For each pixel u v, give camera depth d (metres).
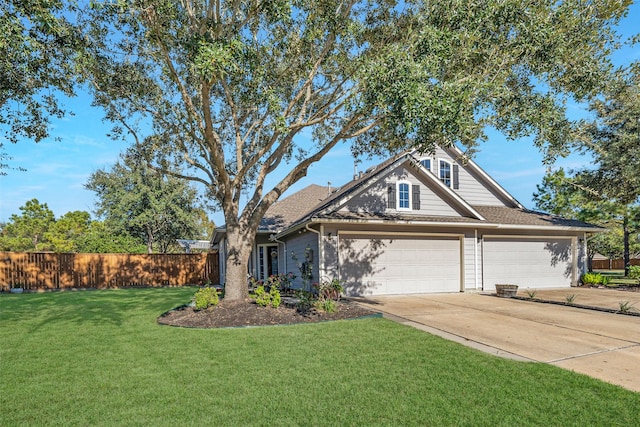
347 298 12.91
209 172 11.16
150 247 30.97
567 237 17.28
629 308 10.04
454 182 18.09
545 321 8.70
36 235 39.50
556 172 25.67
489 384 4.68
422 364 5.45
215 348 6.36
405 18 9.55
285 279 14.95
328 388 4.57
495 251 15.84
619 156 16.64
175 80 8.54
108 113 10.58
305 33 9.04
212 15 7.89
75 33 8.07
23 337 7.33
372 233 14.09
